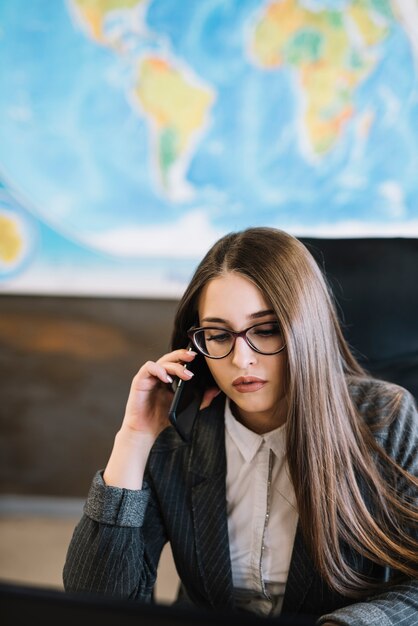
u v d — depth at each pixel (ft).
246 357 2.75
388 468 2.97
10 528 8.23
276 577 3.01
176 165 8.02
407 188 7.57
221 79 7.75
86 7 7.81
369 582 2.89
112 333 8.32
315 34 7.47
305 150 7.73
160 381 3.18
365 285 3.91
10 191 8.29
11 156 8.25
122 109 8.00
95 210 8.21
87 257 8.30
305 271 2.85
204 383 3.33
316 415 2.77
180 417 3.13
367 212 7.72
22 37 7.97
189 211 8.09
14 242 8.36
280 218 7.93
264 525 3.03
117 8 7.77
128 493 3.03
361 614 2.43
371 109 7.51
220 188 7.98
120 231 8.21
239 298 2.76
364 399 3.21
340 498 2.83
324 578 2.82
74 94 8.03
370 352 3.87
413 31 7.26
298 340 2.73
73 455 8.52
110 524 3.00
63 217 8.27
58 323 8.38
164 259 8.19
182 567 3.14
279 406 3.06
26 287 8.41
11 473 8.60
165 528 3.27
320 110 7.62
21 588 1.61
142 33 7.79
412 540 2.84
